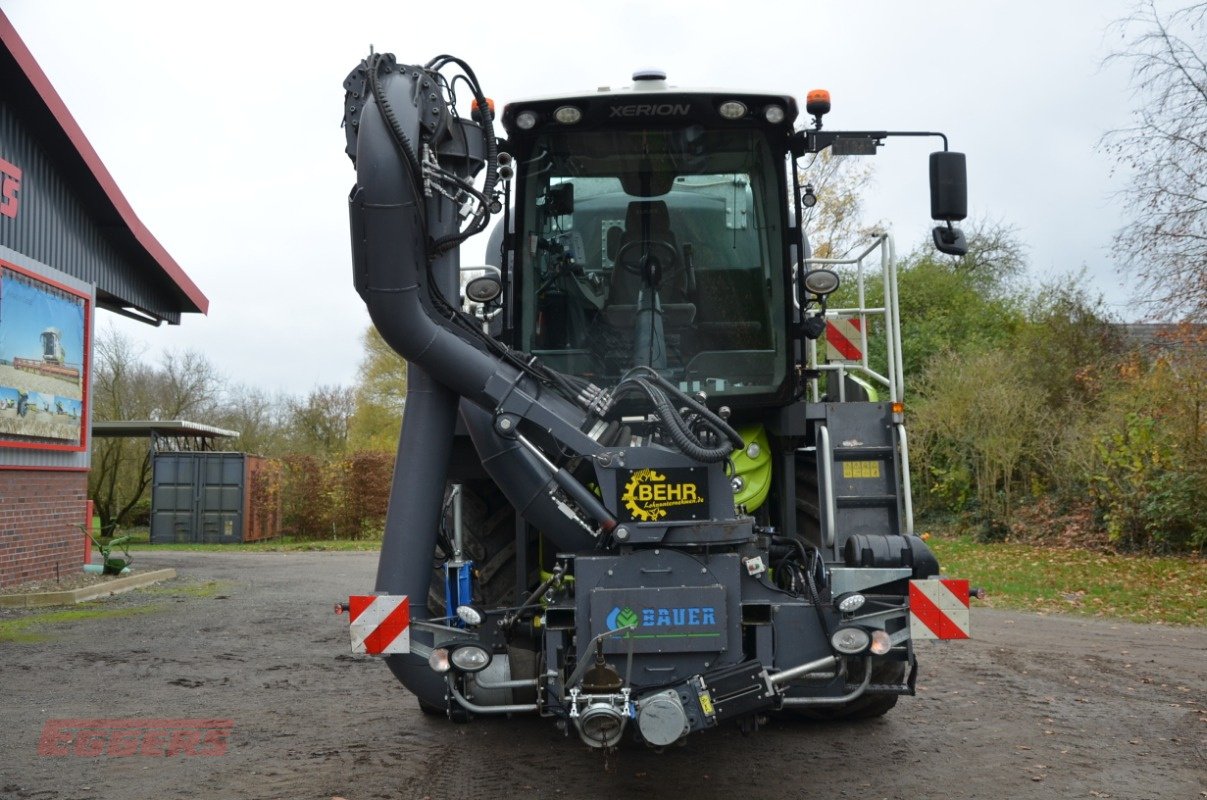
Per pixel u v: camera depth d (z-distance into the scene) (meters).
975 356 22.27
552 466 5.01
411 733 6.36
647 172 5.88
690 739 6.18
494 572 6.15
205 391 36.53
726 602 4.61
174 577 16.66
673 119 5.78
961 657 8.79
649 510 4.68
